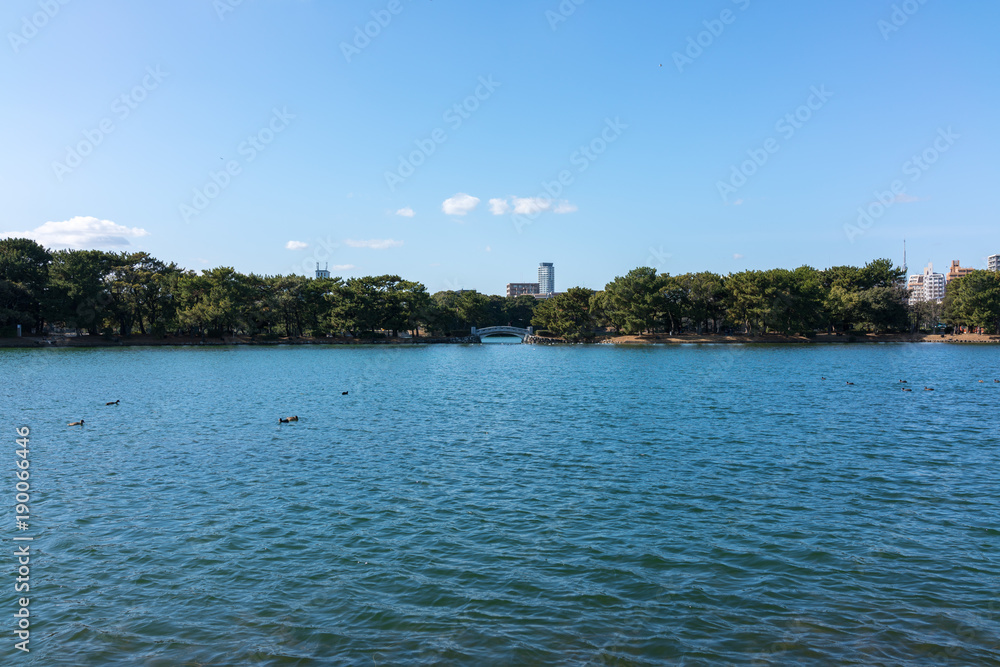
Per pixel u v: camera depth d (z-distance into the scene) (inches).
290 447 1318.9
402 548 751.7
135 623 578.2
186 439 1407.5
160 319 6156.5
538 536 788.6
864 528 808.9
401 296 7012.8
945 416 1688.0
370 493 974.4
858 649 528.4
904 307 6624.0
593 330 7121.1
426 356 4948.3
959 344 5974.4
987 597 617.3
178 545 762.2
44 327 5925.2
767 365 3533.5
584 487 1003.9
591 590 640.4
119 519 853.2
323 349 5979.3
